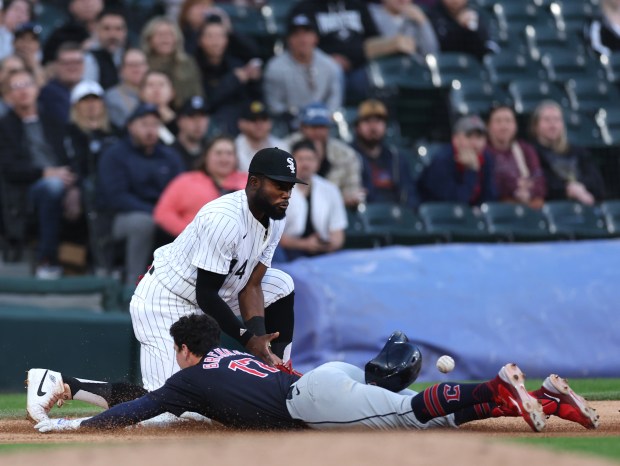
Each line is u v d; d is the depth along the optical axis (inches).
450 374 1216.8
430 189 1574.8
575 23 2121.1
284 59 1638.8
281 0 1937.7
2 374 1163.3
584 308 1285.7
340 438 545.0
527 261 1325.0
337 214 1393.9
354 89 1753.2
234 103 1604.3
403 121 1804.9
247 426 668.7
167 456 491.8
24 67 1414.9
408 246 1443.2
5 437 674.8
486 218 1560.0
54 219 1364.4
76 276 1327.5
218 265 714.2
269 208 712.4
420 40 1854.1
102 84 1544.0
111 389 731.4
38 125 1409.9
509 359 1235.2
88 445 592.1
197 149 1441.9
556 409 660.7
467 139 1562.5
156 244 1346.0
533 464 465.4
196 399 666.2
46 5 1777.8
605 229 1633.9
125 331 1137.4
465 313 1242.6
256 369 671.8
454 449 496.1
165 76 1485.0
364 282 1237.1
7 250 1421.0
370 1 1898.4
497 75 1927.9
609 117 1856.5
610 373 1272.1
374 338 1205.1
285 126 1606.8
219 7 1867.6
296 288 1228.5
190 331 677.3
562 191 1643.7
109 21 1561.3
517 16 2087.8
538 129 1663.4
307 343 1213.1
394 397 634.2
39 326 1159.6
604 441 603.2
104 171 1347.2
